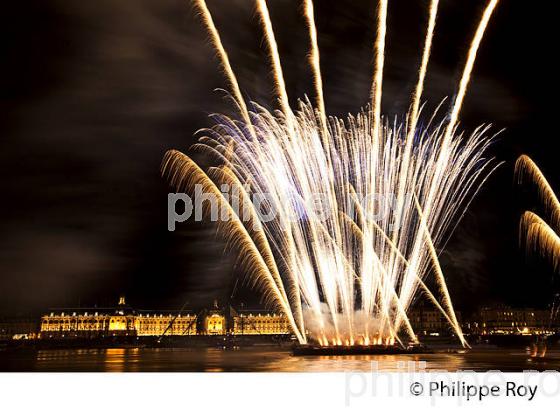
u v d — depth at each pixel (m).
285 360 54.91
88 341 141.88
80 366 53.03
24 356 79.25
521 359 53.75
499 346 83.06
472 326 171.75
